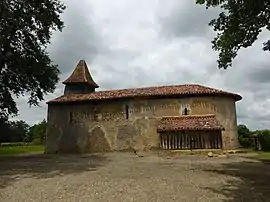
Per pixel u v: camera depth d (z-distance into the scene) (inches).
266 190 435.2
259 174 589.3
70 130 1275.8
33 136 2903.5
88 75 1565.0
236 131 1220.5
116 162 833.5
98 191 434.3
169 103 1186.0
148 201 373.1
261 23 458.6
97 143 1232.8
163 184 482.9
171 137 1117.1
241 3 464.8
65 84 1505.9
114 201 375.9
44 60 1024.9
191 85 1285.7
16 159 987.9
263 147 1277.1
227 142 1169.4
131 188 452.1
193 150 1048.8
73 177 565.9
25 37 950.4
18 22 866.8
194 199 382.3
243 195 403.2
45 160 934.4
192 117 1155.3
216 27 513.3
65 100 1283.2
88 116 1262.3
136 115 1203.9
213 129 1067.9
